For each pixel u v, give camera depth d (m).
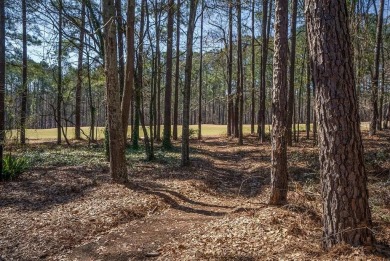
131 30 11.16
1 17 9.70
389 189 7.58
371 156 11.66
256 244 5.04
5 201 8.02
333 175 4.29
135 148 18.48
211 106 67.00
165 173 11.90
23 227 6.25
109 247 5.52
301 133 26.61
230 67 25.61
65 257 5.14
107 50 9.35
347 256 4.07
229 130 28.80
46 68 21.69
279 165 7.23
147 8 13.63
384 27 20.17
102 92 28.83
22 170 11.01
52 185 9.59
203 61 30.98
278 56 7.11
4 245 5.49
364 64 12.85
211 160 15.77
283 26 7.00
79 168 12.41
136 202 7.92
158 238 5.92
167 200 8.41
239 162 15.38
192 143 24.14
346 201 4.23
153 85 14.78
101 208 7.36
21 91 15.88
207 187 10.39
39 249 5.37
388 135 18.73
